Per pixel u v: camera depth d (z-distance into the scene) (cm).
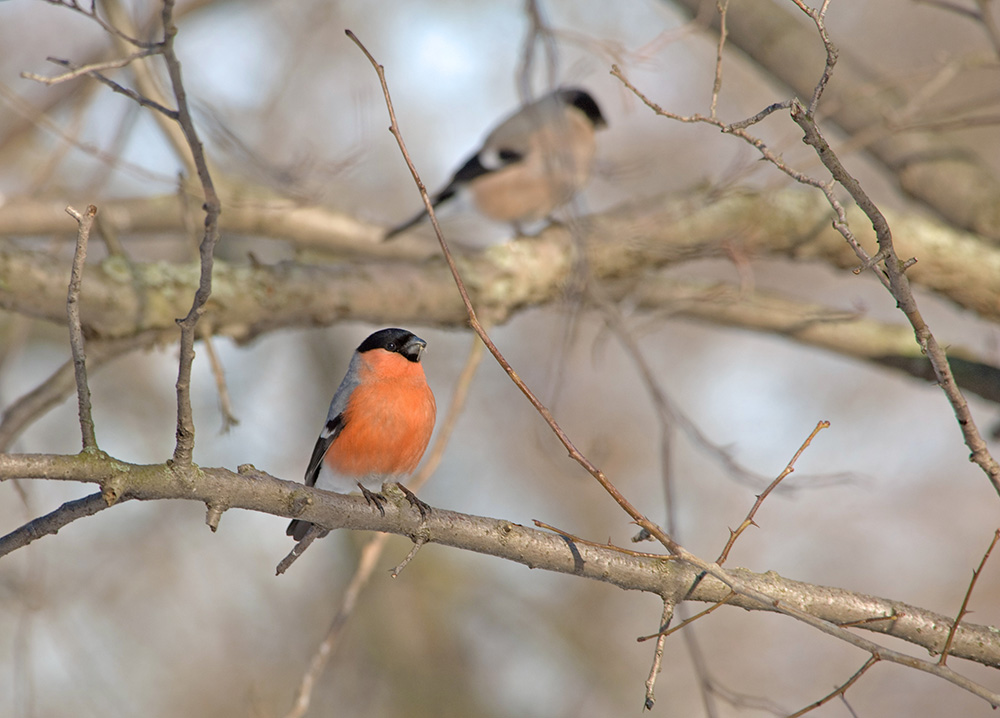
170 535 1461
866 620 577
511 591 1586
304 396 1577
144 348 852
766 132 1598
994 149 1603
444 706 1445
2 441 784
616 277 1047
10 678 1224
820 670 1511
